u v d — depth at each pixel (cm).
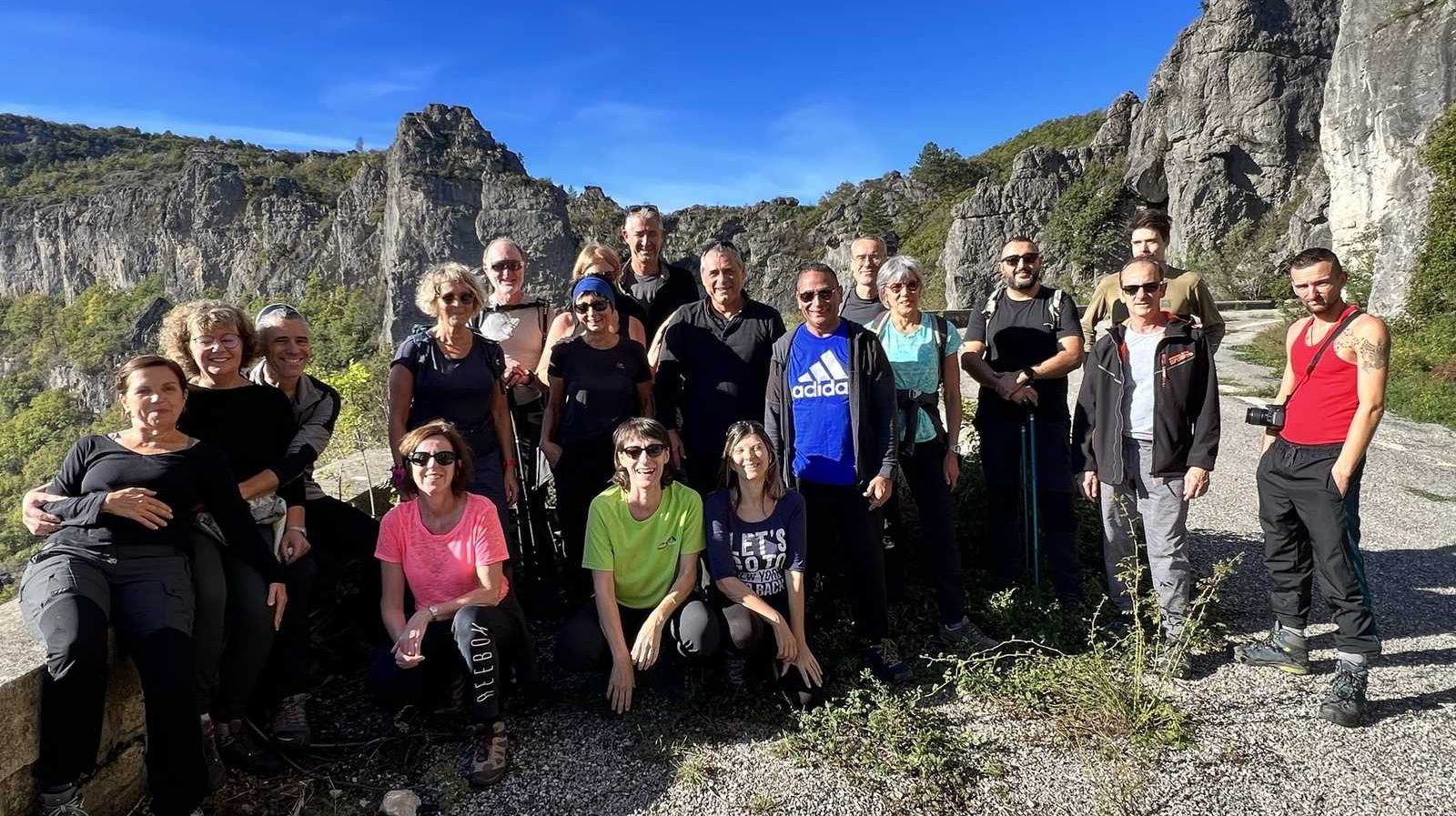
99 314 11181
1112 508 370
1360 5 2069
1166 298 409
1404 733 295
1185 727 298
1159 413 347
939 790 266
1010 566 421
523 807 265
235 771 279
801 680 314
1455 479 710
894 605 411
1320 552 316
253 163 12581
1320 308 328
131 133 18512
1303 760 280
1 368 12050
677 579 326
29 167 15688
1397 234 1664
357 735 309
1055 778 273
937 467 378
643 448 313
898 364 379
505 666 318
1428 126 1817
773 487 331
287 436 316
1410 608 417
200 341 297
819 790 269
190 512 262
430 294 364
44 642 230
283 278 10656
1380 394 302
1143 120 4922
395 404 359
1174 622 352
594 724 315
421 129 9238
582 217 10512
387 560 311
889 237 7769
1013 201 5847
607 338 390
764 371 384
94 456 255
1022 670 341
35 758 226
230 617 269
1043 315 409
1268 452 344
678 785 274
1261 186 4206
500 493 378
